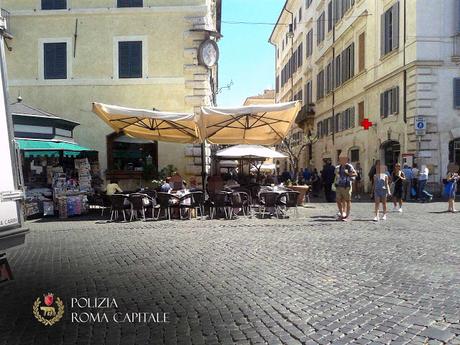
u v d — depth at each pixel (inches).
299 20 1983.3
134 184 843.4
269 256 351.6
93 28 862.5
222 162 1299.2
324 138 1571.1
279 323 208.7
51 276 302.0
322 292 253.9
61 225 573.0
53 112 862.5
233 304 236.8
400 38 990.4
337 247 385.4
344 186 574.6
